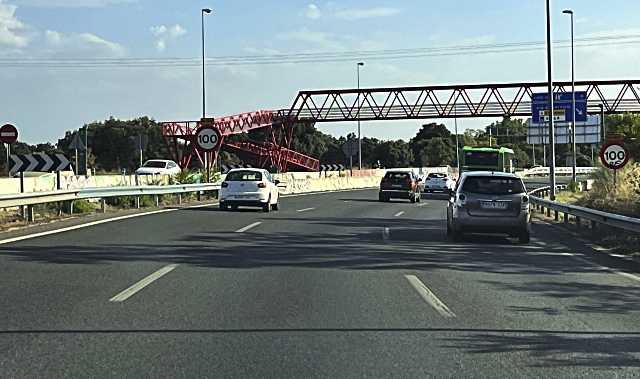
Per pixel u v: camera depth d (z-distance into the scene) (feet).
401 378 22.50
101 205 89.45
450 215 65.87
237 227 71.67
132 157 254.47
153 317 31.04
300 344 26.61
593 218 67.21
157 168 157.99
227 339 27.30
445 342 27.07
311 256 51.19
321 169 238.68
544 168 321.11
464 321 30.81
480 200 62.59
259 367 23.59
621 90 192.65
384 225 78.69
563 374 23.07
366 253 53.47
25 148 250.37
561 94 174.50
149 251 52.49
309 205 115.14
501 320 31.09
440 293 37.45
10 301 34.22
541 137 240.32
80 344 26.35
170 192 105.40
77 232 64.08
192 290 37.50
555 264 49.52
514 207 62.54
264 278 41.45
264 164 198.90
